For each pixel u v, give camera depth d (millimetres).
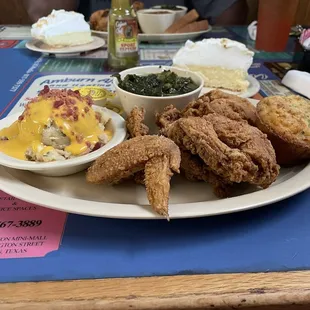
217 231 606
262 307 486
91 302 474
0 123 808
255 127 765
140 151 640
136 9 2086
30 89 1217
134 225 617
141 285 502
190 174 723
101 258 551
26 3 2432
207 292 490
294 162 782
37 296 483
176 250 568
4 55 1613
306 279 514
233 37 1937
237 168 642
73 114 724
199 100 839
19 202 667
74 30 1635
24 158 699
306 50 1378
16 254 554
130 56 1423
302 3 2309
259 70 1456
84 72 1404
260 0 1673
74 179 732
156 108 919
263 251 567
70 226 612
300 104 844
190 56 1283
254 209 655
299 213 651
